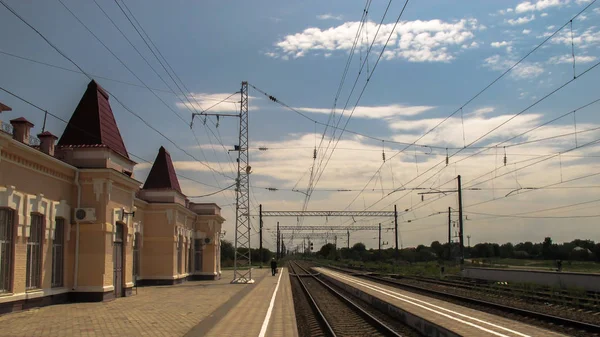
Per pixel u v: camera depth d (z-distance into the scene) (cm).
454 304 2194
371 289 3148
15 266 1777
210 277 4428
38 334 1369
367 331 1675
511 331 1438
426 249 11825
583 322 1538
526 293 2619
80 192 2230
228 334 1488
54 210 2048
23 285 1833
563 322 1591
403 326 1808
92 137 2328
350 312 2248
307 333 1647
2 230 1734
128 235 2575
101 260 2222
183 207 3738
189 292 2942
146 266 3516
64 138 2334
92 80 2420
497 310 1948
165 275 3522
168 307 2098
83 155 2259
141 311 1930
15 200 1775
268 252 12544
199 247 4488
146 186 3638
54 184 2059
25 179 1842
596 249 7562
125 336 1363
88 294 2203
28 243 1900
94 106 2383
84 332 1414
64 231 2162
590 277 2541
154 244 3528
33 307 1919
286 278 4750
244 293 2950
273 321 1817
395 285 3544
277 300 2600
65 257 2161
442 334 1454
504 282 3209
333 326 1788
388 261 8931
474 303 2217
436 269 5266
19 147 1750
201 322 1692
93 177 2228
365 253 13225
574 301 2150
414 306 2100
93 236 2222
